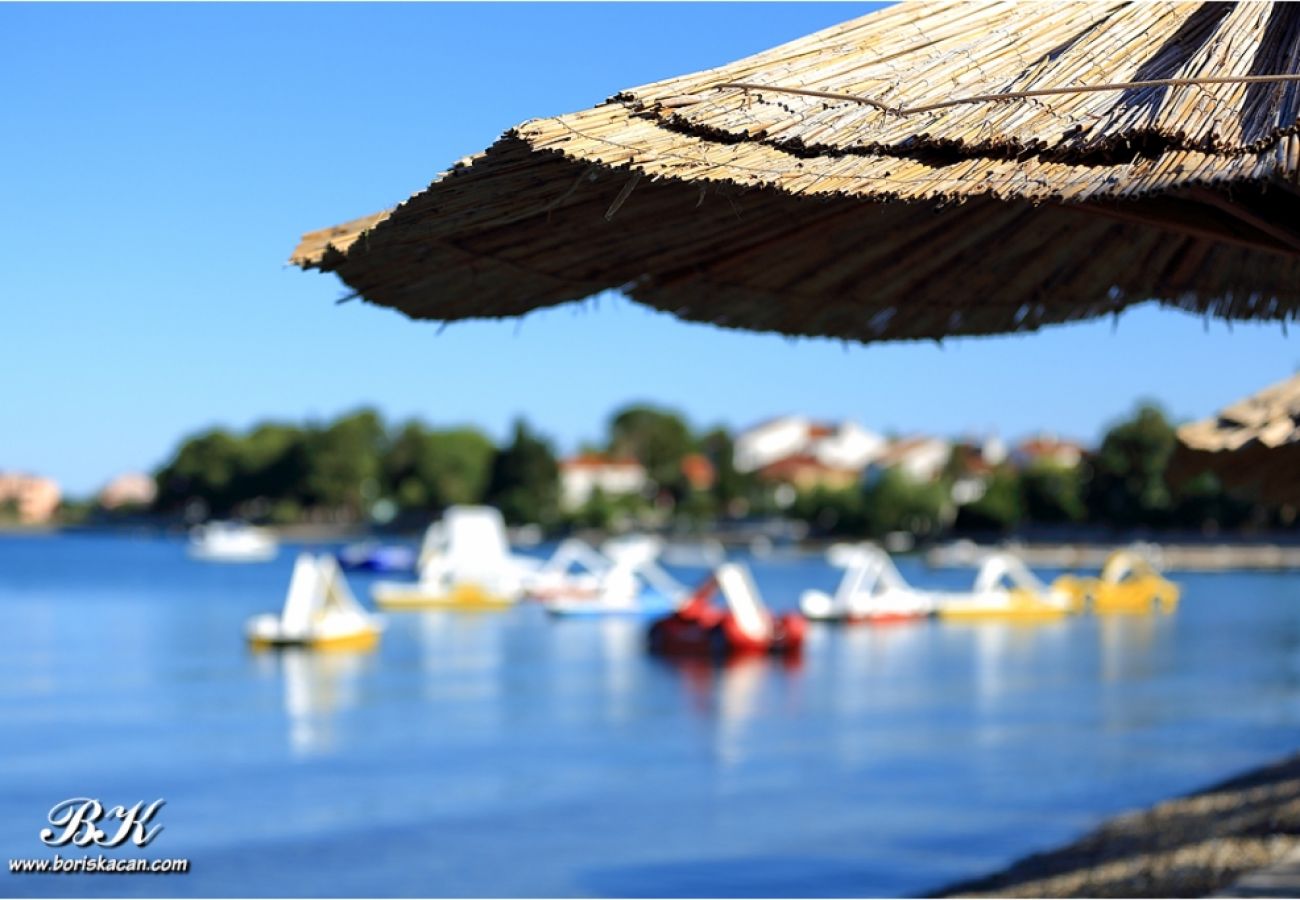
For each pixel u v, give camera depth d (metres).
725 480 139.38
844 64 4.47
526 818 15.09
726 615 34.94
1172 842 12.37
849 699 25.94
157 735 21.17
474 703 25.20
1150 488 93.00
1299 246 4.28
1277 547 89.31
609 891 12.00
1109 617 48.75
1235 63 4.13
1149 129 3.92
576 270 5.38
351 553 93.81
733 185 3.94
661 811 15.41
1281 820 12.52
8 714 23.48
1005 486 108.00
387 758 19.06
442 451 157.75
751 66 4.42
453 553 57.00
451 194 4.21
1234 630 43.22
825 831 14.33
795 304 6.00
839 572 91.44
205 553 122.88
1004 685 28.25
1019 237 5.73
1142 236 5.80
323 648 36.19
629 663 32.72
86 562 110.81
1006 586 75.38
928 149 4.13
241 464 173.00
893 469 118.06
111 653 35.09
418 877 12.52
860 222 5.40
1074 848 12.98
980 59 4.47
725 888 12.05
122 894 12.00
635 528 140.25
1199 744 20.25
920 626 44.41
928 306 6.11
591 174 4.02
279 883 12.34
